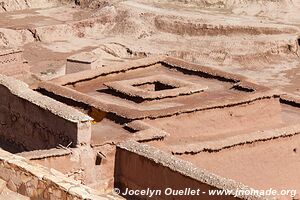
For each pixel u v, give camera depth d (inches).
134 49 2402.8
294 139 960.9
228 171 888.9
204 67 1122.7
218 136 935.0
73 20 2790.4
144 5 2901.1
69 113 764.6
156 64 1151.0
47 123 794.8
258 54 2431.1
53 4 3070.9
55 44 2402.8
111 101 973.2
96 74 1055.6
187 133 917.8
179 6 2984.7
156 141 823.7
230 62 2377.0
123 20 2657.5
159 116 890.1
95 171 754.8
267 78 2213.3
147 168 706.8
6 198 424.2
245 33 2593.5
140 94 962.1
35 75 1686.8
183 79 1101.1
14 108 863.7
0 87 887.1
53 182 411.2
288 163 957.8
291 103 1123.9
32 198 423.5
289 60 2449.6
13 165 433.1
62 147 746.8
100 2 2957.7
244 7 3031.5
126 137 795.4
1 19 2755.9
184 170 663.8
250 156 912.9
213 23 2628.0
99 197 397.7
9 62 1477.6
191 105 932.0
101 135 816.9
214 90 1047.0
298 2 3132.4
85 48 2388.0
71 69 1331.2
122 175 746.8
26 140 849.5
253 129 985.5
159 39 2571.4
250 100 984.3
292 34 2610.7
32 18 2805.1
